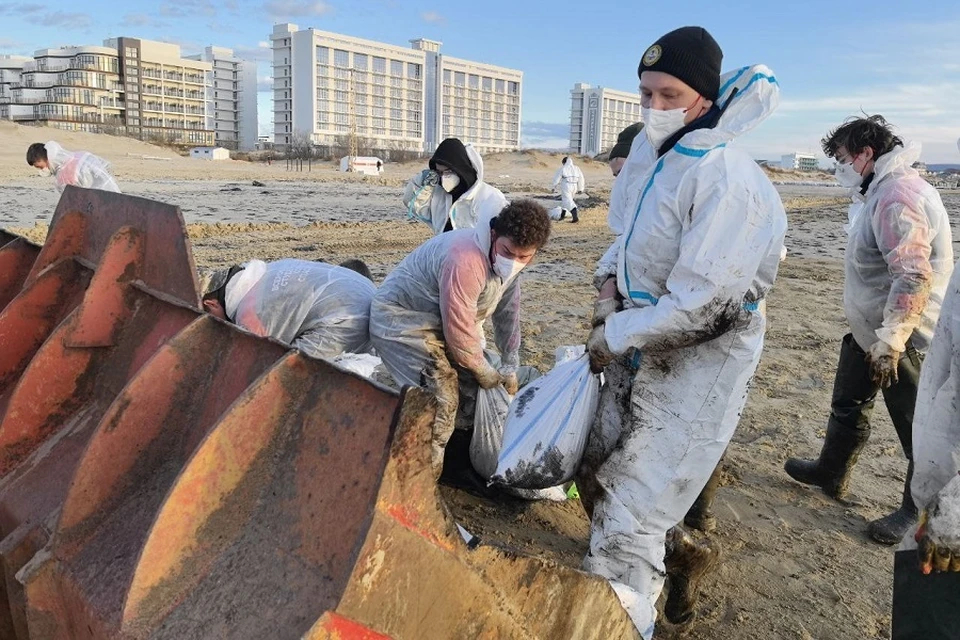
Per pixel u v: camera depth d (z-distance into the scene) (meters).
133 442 2.11
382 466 1.70
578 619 2.29
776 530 4.34
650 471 2.87
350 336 4.21
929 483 2.53
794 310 9.89
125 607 1.77
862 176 4.23
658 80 2.69
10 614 2.48
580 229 18.53
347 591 1.64
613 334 2.79
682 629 3.34
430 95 133.38
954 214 26.75
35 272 2.91
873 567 4.02
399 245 13.57
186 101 123.12
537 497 4.39
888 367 3.94
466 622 1.95
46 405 2.47
